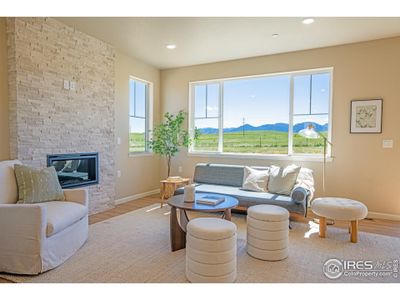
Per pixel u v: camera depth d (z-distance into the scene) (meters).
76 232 2.73
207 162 5.42
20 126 3.18
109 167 4.49
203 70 5.43
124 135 4.94
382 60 3.97
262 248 2.55
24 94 3.21
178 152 5.71
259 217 2.56
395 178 3.94
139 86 5.45
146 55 4.91
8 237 2.26
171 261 2.53
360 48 4.11
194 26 3.62
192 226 2.17
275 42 4.18
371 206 4.10
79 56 3.89
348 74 4.20
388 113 3.96
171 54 4.82
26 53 3.23
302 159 4.54
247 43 4.23
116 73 4.70
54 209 2.57
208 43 4.25
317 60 4.41
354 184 4.20
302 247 2.87
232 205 2.77
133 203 4.87
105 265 2.44
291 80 4.70
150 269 2.37
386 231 3.40
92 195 4.16
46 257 2.29
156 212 4.25
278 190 3.79
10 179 2.76
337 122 4.29
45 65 3.44
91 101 4.12
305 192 3.38
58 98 3.62
